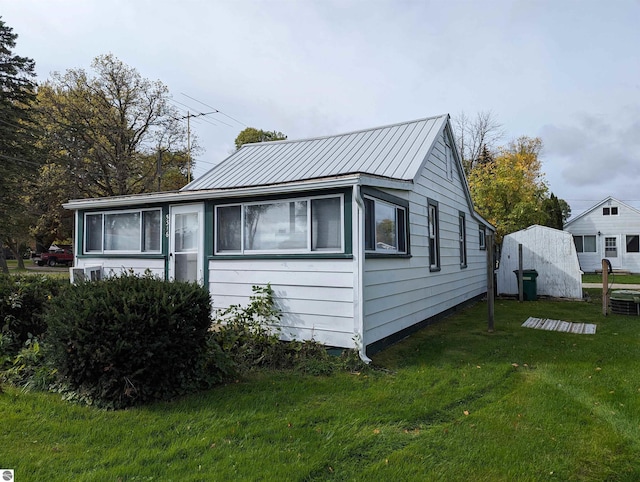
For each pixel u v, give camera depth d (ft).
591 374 16.66
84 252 29.14
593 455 10.12
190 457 9.74
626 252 78.89
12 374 15.23
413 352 20.47
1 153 69.31
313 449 10.24
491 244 26.66
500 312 34.40
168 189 104.58
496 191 70.59
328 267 19.19
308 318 19.70
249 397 13.84
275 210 21.12
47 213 88.02
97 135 85.35
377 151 28.40
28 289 19.26
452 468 9.48
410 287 25.00
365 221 19.71
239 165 31.91
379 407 13.12
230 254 22.38
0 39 73.82
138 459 9.55
